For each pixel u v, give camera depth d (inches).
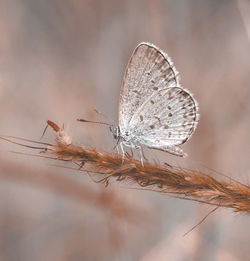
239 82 9.8
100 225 9.6
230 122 9.7
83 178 9.1
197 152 9.5
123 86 8.6
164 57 8.6
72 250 9.6
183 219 9.3
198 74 9.9
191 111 8.6
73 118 9.7
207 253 9.2
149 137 8.7
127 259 9.1
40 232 9.7
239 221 9.2
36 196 9.8
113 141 9.2
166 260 9.2
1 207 9.8
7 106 9.8
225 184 7.9
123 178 8.0
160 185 7.9
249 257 9.2
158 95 8.6
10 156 9.2
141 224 9.2
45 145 8.0
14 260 9.7
